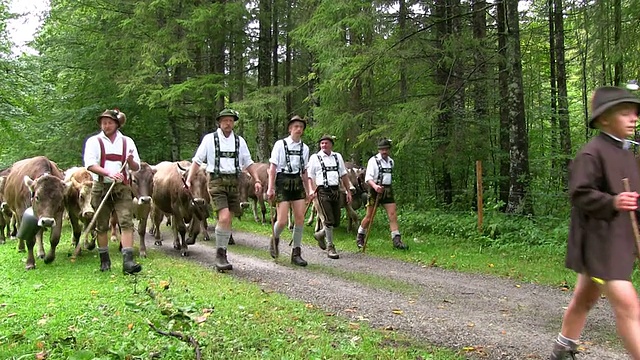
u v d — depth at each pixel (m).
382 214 13.06
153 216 10.30
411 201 14.67
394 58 11.45
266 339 4.32
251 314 5.12
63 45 19.67
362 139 12.10
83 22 19.67
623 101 3.22
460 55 11.76
